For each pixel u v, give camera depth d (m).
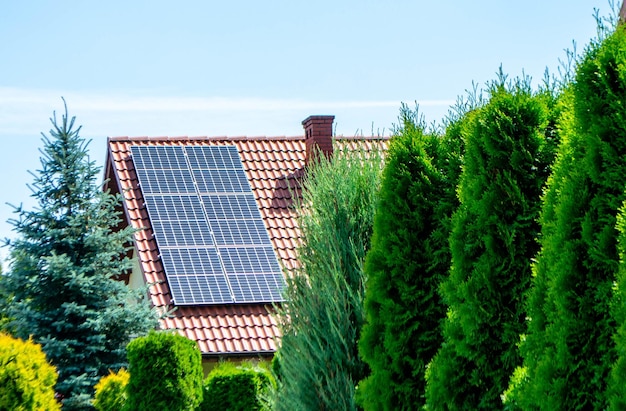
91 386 29.33
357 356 16.61
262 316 30.33
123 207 33.94
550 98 13.31
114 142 36.41
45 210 30.80
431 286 14.22
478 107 14.43
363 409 16.22
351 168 18.34
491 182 12.20
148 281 30.66
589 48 10.00
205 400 26.22
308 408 16.55
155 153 35.66
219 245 31.94
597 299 9.27
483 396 12.06
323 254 17.44
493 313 11.91
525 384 10.15
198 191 34.09
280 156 36.88
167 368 25.75
